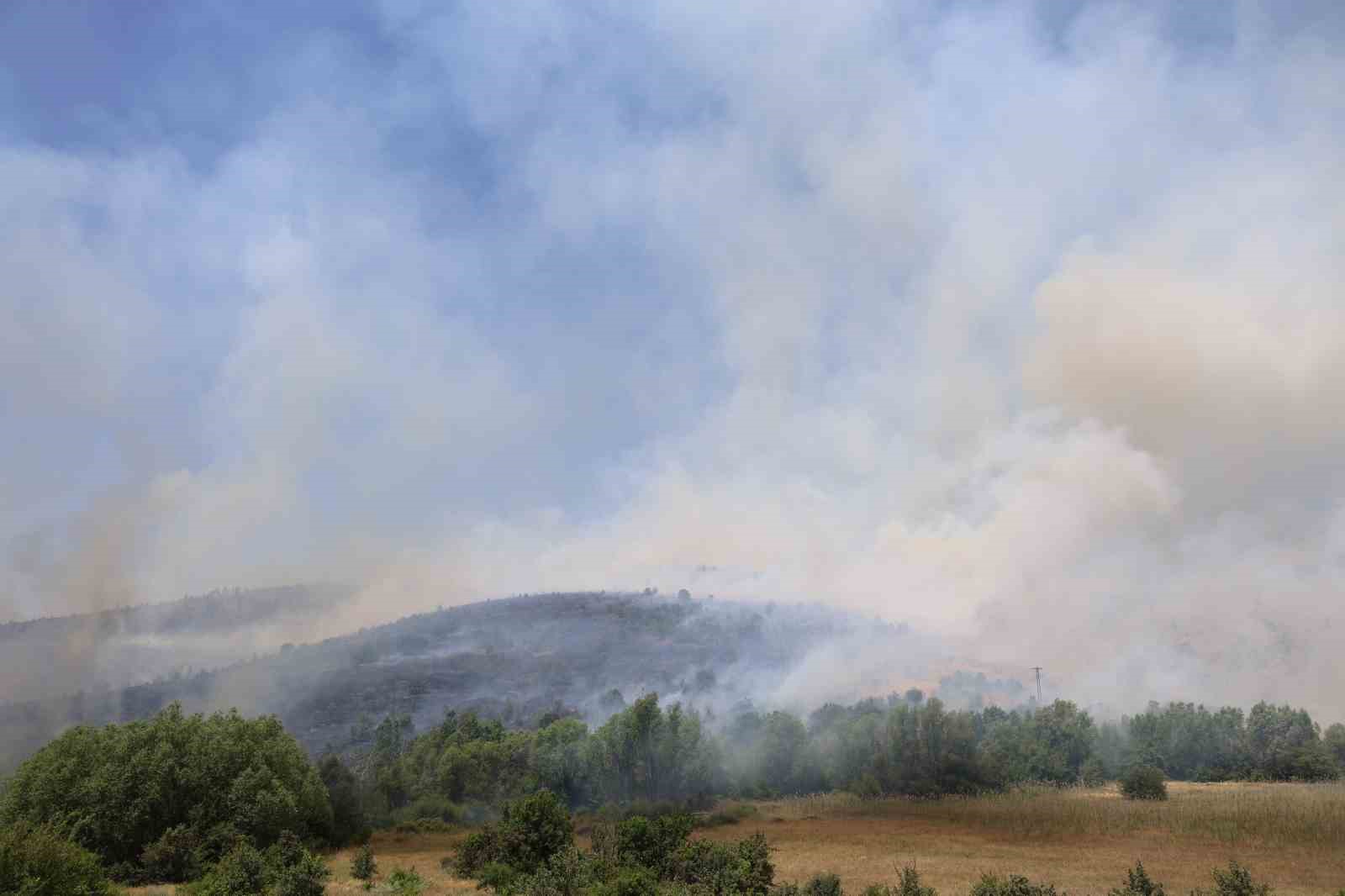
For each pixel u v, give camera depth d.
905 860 57.56
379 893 45.88
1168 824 69.75
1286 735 123.00
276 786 63.12
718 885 37.12
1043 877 50.16
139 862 56.19
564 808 51.09
